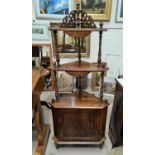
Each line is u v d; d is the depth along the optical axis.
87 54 2.79
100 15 2.56
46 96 2.78
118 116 1.68
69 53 2.77
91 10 2.53
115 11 2.56
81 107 1.64
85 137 1.80
